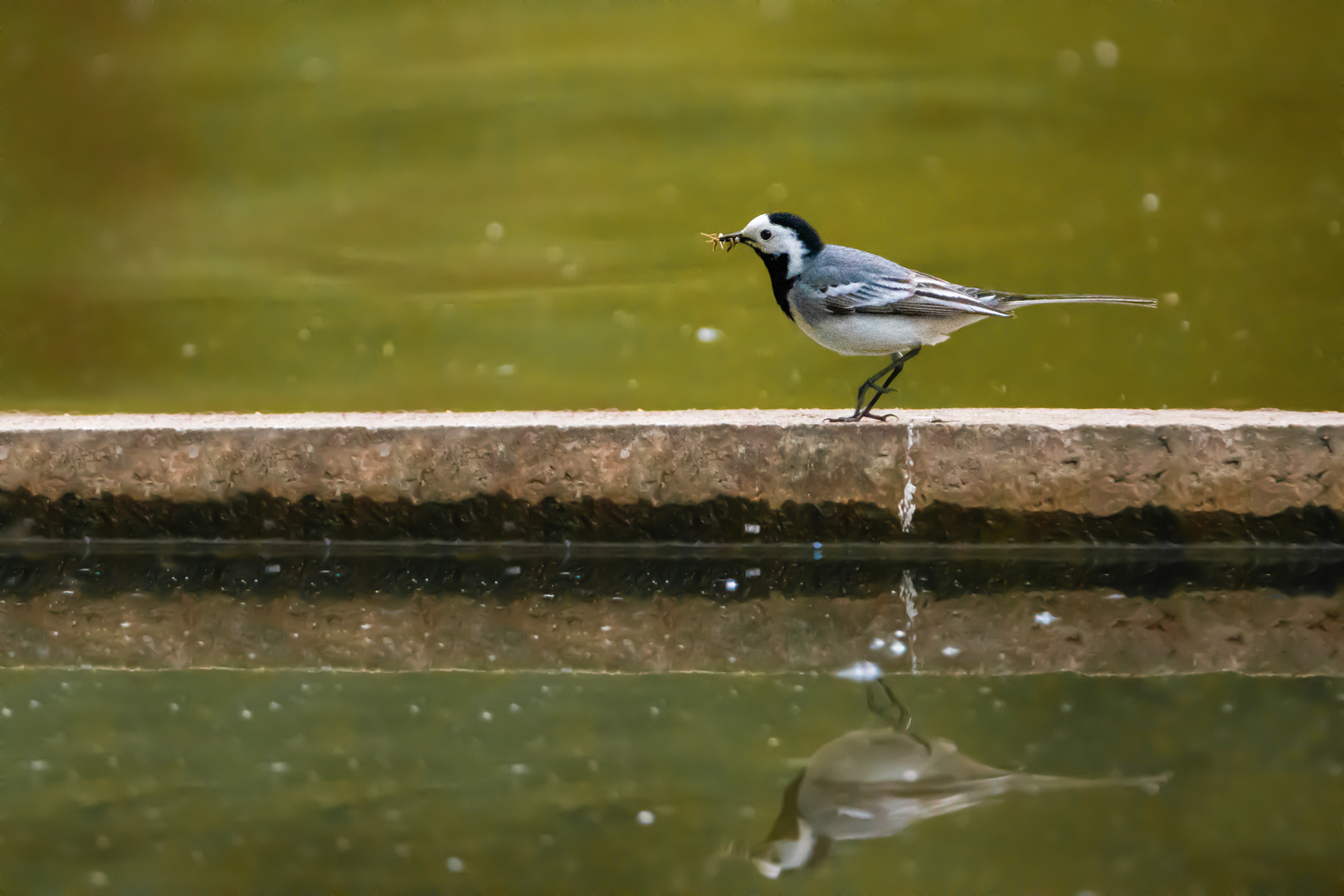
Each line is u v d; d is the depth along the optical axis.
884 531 10.67
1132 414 11.18
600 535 10.79
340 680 8.57
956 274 23.09
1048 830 6.38
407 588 10.20
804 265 10.58
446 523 10.85
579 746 7.43
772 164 29.14
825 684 8.41
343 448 10.80
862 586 10.17
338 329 22.55
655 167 29.08
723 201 27.75
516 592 10.12
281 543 10.95
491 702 8.16
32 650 9.14
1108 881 5.88
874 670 8.66
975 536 10.64
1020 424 10.58
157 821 6.57
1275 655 8.84
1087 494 10.52
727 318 22.77
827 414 11.33
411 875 6.02
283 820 6.56
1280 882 5.88
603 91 33.56
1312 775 6.96
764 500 10.66
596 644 9.23
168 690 8.38
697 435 10.66
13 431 10.90
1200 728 7.59
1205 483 10.45
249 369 20.81
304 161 30.70
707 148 30.06
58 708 8.11
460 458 10.76
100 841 6.36
